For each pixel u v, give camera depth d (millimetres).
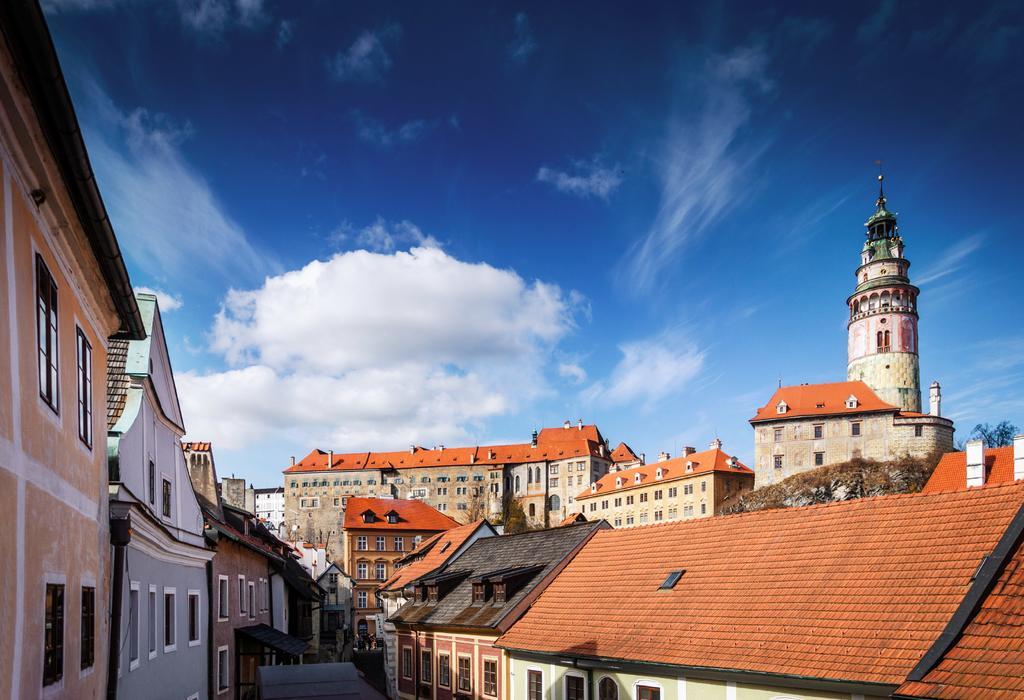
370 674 51062
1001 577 14812
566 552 29438
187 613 22078
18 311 7809
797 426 100125
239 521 33656
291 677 18969
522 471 157000
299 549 77688
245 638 29062
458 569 37094
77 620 10742
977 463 52656
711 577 21562
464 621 29344
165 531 18375
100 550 12641
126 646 15867
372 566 93688
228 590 27328
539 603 26781
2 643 7105
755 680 16969
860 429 96312
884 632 15688
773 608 18578
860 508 19984
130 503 14680
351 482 164375
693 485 109688
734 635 18484
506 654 25984
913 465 90062
